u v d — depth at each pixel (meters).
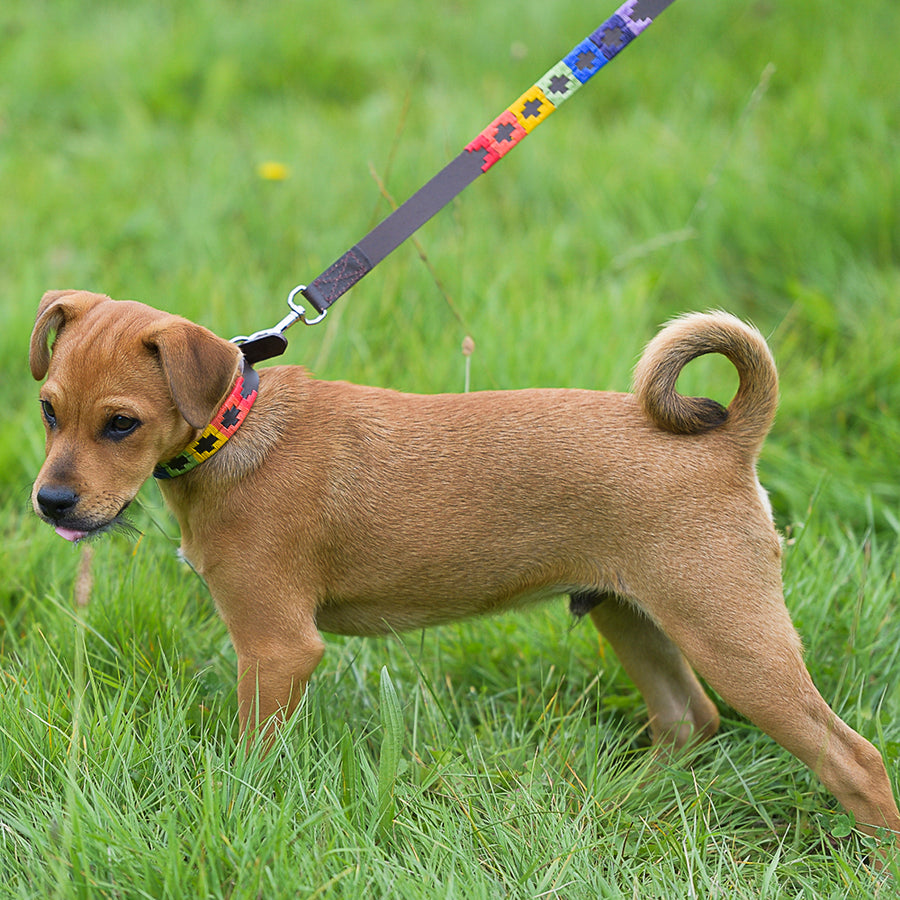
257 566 3.84
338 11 11.92
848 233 7.64
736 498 3.81
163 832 3.41
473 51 10.84
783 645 3.74
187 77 10.61
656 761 4.17
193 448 3.82
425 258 5.29
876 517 5.57
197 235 7.60
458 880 3.29
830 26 10.33
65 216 8.05
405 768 3.81
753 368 3.83
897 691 4.46
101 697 4.00
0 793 3.58
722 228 7.79
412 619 4.10
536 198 8.32
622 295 6.84
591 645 4.80
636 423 3.89
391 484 3.91
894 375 6.34
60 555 5.05
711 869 3.63
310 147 8.82
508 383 5.79
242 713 3.88
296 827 3.41
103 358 3.60
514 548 3.90
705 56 10.34
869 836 3.68
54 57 10.82
